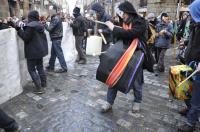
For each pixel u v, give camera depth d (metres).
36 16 4.68
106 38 5.66
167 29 6.67
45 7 37.72
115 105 4.39
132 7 3.54
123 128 3.60
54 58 6.63
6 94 4.50
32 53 4.64
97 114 4.03
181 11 15.67
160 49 7.01
